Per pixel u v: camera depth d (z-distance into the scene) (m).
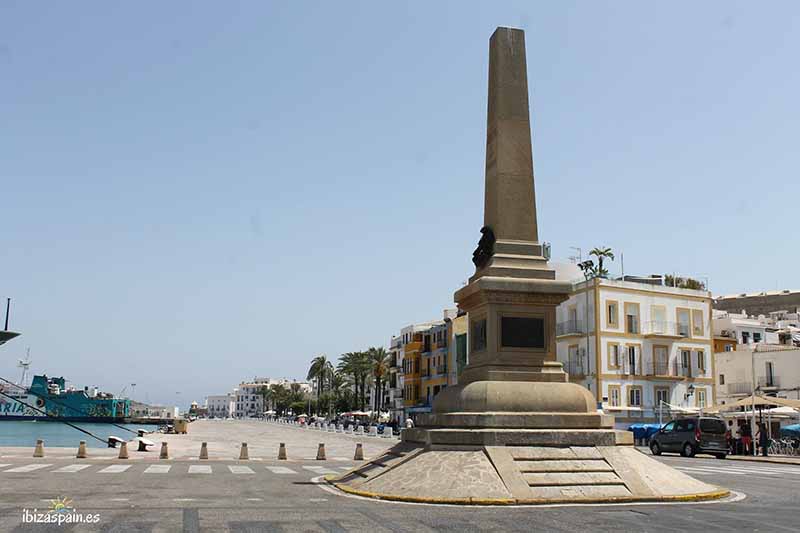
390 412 113.06
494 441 19.06
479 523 13.66
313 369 172.25
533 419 19.94
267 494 18.17
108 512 14.55
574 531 12.86
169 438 63.69
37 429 134.00
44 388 178.38
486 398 20.44
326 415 161.62
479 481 17.45
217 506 15.65
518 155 23.03
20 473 23.50
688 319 69.69
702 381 69.12
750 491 20.27
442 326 93.12
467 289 22.59
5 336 33.03
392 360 113.50
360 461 33.16
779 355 70.56
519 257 22.23
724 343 83.69
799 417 55.25
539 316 21.81
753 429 47.09
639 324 67.19
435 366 94.06
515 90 23.45
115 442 41.75
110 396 194.25
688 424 41.97
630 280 75.62
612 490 17.59
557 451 19.03
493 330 21.52
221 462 31.19
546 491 17.22
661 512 15.47
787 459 39.12
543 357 21.59
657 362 67.25
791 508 16.36
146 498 16.97
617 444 19.81
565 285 21.88
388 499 17.08
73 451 37.03
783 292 127.56
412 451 20.17
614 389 64.81
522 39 23.88
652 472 18.84
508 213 22.61
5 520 13.36
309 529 12.73
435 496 16.89
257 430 93.69
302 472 25.92
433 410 22.81
